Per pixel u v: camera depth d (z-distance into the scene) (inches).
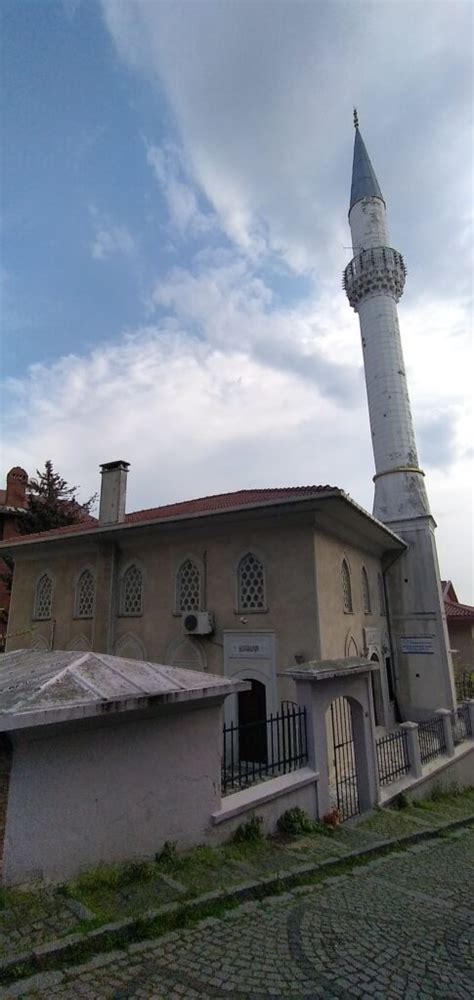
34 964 133.0
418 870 243.6
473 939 170.6
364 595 636.1
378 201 894.4
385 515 762.2
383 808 342.6
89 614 641.6
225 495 762.8
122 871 182.4
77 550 669.9
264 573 497.7
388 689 676.1
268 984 134.5
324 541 503.8
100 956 140.3
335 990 134.6
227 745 478.6
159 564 582.2
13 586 743.7
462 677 881.5
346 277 890.1
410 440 788.6
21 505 1167.6
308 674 295.9
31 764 165.6
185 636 534.6
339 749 418.3
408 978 143.3
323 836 266.4
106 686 187.2
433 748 466.9
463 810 391.5
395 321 839.7
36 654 257.3
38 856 162.9
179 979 133.9
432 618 701.9
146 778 199.0
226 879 194.7
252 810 247.3
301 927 169.0
